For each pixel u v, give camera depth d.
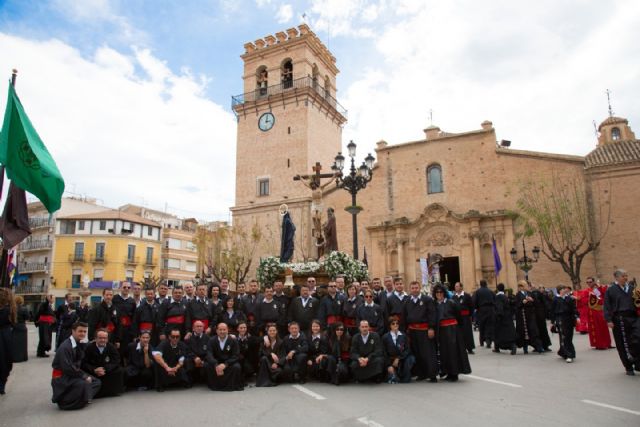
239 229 41.25
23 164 10.25
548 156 32.41
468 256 33.44
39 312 16.92
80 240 56.62
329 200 38.94
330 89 47.47
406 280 35.03
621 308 10.23
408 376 10.16
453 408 7.52
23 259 58.69
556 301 12.82
